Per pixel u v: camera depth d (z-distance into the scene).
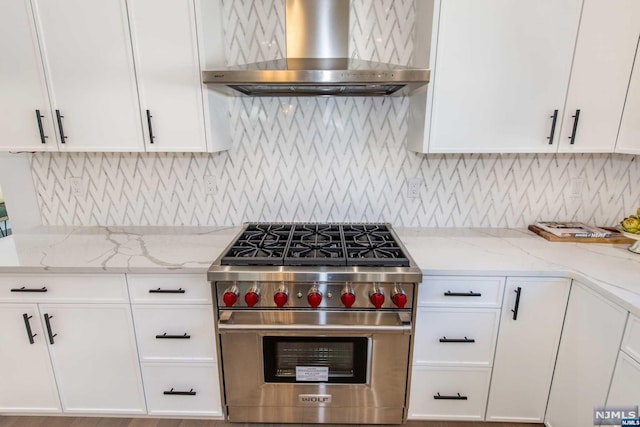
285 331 1.52
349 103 1.96
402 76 1.42
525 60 1.61
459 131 1.69
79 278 1.57
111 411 1.77
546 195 2.04
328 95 1.90
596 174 1.99
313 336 1.59
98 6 1.56
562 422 1.59
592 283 1.40
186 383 1.72
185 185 2.07
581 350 1.47
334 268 1.48
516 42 1.59
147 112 1.67
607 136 1.67
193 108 1.67
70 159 2.02
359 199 2.09
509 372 1.66
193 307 1.60
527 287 1.55
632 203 2.00
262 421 1.75
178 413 1.77
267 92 1.87
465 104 1.66
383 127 1.99
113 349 1.67
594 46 1.59
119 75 1.64
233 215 2.11
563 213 2.06
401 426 1.75
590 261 1.60
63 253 1.69
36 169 2.03
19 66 1.62
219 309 1.55
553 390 1.65
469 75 1.63
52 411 1.76
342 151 2.02
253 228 1.95
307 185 2.07
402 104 1.96
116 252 1.71
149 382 1.72
